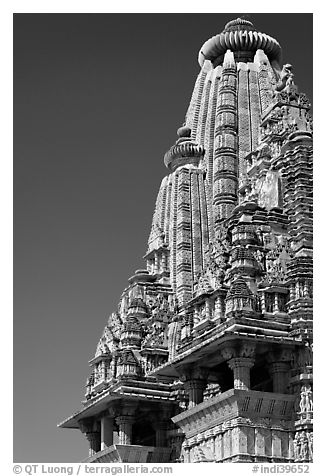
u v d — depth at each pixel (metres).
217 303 45.34
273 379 42.38
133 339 55.97
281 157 49.03
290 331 42.44
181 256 59.53
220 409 42.09
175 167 64.62
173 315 55.88
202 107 66.38
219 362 44.94
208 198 61.91
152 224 66.06
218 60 68.31
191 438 44.72
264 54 65.81
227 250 48.03
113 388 52.25
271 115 52.47
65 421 57.16
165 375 52.28
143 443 55.38
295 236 45.47
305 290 42.97
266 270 44.69
